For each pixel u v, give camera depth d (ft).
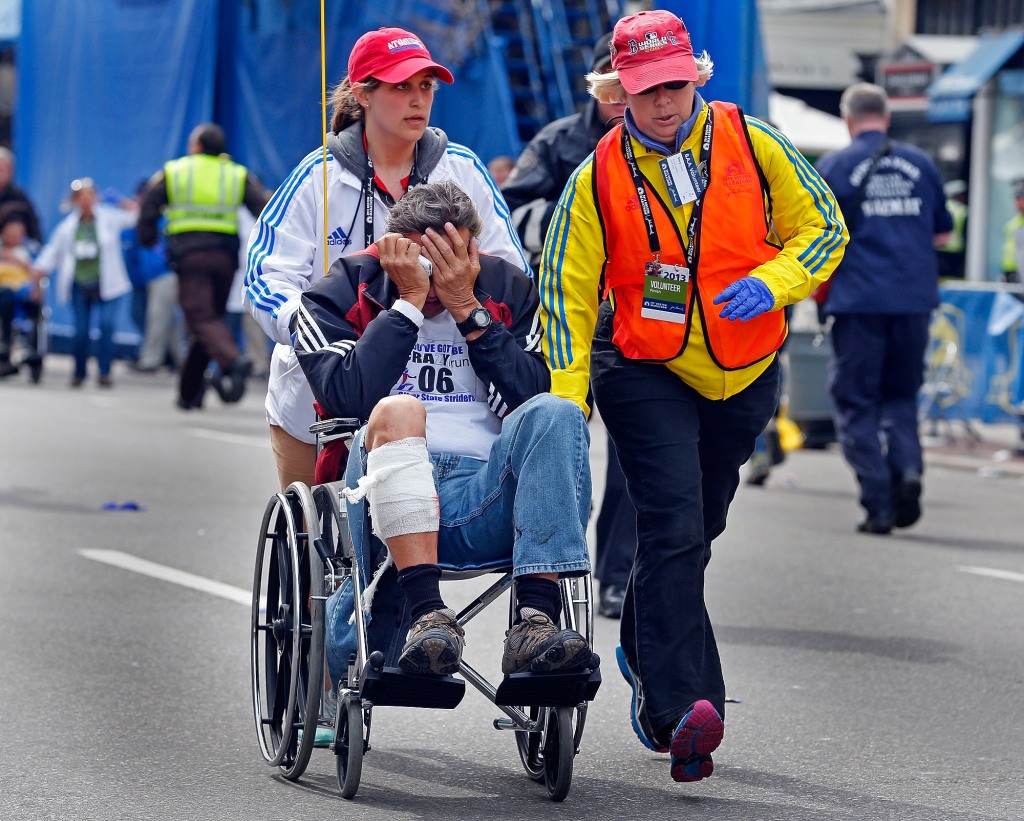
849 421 122.21
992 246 248.93
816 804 58.34
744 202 59.00
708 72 59.52
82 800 57.57
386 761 63.82
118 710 70.03
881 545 116.98
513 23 216.74
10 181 226.79
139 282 243.81
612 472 88.33
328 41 213.25
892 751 65.82
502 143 195.00
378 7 206.59
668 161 58.65
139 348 254.06
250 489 134.21
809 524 126.21
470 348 57.98
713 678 61.36
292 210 64.54
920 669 80.07
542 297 59.72
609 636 85.66
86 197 223.51
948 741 67.46
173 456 153.17
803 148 273.13
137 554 105.09
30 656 78.64
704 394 60.23
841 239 59.67
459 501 56.80
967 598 98.07
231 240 188.44
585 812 57.06
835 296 120.57
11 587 94.07
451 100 201.57
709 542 64.23
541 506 54.65
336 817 56.03
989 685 77.10
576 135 86.17
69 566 100.58
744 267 59.11
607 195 59.16
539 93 211.61
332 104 65.26
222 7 233.35
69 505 123.24
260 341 238.07
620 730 69.36
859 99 119.96
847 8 304.71
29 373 238.48
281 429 65.82
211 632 84.69
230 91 232.53
